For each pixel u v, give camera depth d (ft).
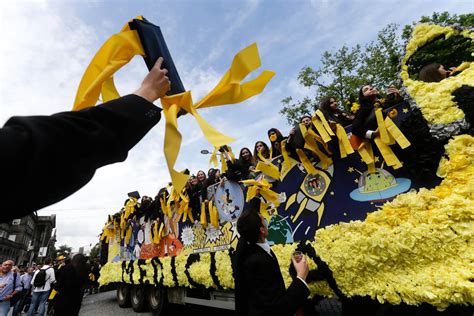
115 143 2.29
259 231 6.47
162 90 2.88
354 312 9.62
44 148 1.90
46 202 1.97
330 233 9.89
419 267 7.57
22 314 32.68
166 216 22.20
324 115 11.27
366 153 9.68
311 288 9.93
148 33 3.24
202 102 3.08
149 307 23.50
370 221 8.92
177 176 2.42
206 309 23.61
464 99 7.82
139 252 25.67
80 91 2.96
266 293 5.51
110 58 3.06
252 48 3.11
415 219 7.95
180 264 18.70
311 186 11.37
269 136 13.85
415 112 8.48
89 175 2.14
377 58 45.06
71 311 13.66
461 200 7.28
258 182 13.04
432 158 8.11
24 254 177.47
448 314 7.47
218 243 16.39
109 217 33.45
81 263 14.58
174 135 2.56
